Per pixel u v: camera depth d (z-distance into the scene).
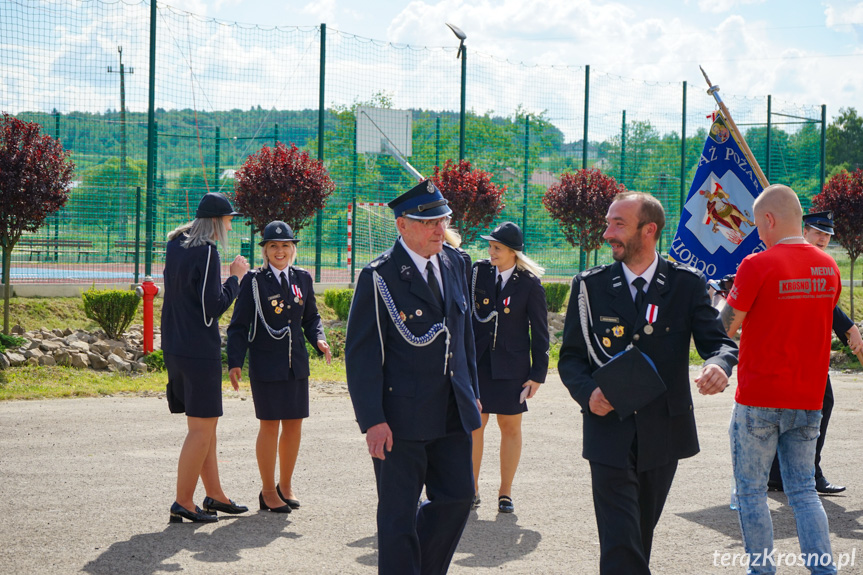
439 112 21.14
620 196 3.87
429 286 4.02
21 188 12.48
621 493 3.72
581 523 5.53
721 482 6.66
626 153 24.03
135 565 4.58
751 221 7.27
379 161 20.53
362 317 3.96
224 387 10.95
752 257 4.23
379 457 3.82
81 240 17.95
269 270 6.05
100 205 17.47
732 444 4.35
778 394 4.16
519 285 6.10
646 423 3.71
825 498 6.25
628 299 3.81
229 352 5.89
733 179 7.34
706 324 3.79
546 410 10.02
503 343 6.01
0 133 12.83
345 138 20.08
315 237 19.00
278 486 5.98
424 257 4.08
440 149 21.47
